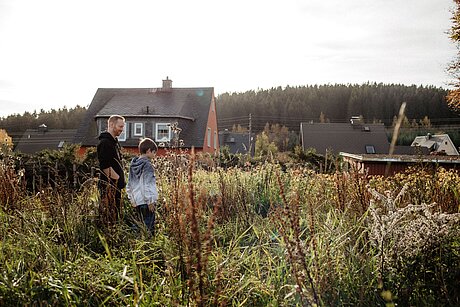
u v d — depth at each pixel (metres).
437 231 3.27
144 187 5.25
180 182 4.29
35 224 4.55
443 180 5.60
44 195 5.50
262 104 111.69
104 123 38.62
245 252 4.02
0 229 4.33
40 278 3.22
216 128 43.97
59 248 4.00
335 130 58.31
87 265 3.47
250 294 3.34
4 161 6.44
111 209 4.96
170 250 3.70
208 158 9.48
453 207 4.97
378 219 3.38
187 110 38.62
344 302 3.17
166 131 37.41
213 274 3.40
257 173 7.90
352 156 22.16
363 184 4.73
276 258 3.94
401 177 6.19
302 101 113.62
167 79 40.62
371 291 3.23
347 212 4.52
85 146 38.84
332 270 3.26
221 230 4.99
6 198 5.63
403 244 3.37
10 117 96.12
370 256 3.63
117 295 3.22
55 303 3.00
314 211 4.77
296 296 3.14
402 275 3.29
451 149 70.19
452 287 3.21
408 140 82.94
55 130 62.72
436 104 105.44
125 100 39.97
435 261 3.36
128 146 37.62
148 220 5.15
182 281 3.00
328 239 3.78
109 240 4.45
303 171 8.18
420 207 3.32
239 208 5.78
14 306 2.96
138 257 4.01
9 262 3.58
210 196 5.95
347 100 114.25
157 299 3.03
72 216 4.79
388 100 109.81
